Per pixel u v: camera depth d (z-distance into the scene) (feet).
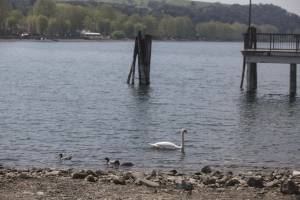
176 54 571.69
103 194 59.11
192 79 260.62
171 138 111.65
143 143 105.60
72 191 60.18
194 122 132.26
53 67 330.75
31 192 59.52
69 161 89.10
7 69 306.14
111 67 339.16
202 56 536.42
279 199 58.65
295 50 175.73
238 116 142.31
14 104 160.56
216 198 58.65
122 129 121.19
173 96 186.29
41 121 130.11
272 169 84.69
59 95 185.26
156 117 139.03
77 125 125.29
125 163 85.92
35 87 211.41
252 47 184.96
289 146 104.83
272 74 301.02
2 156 92.32
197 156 94.32
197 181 67.56
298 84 233.14
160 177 69.67
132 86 214.28
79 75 273.95
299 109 154.61
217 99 178.29
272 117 140.77
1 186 61.93
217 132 119.24
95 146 102.22
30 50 573.33
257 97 181.98
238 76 285.02
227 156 94.99
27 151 96.84
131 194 59.36
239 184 65.41
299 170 83.10
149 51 207.00
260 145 105.40
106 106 158.92
